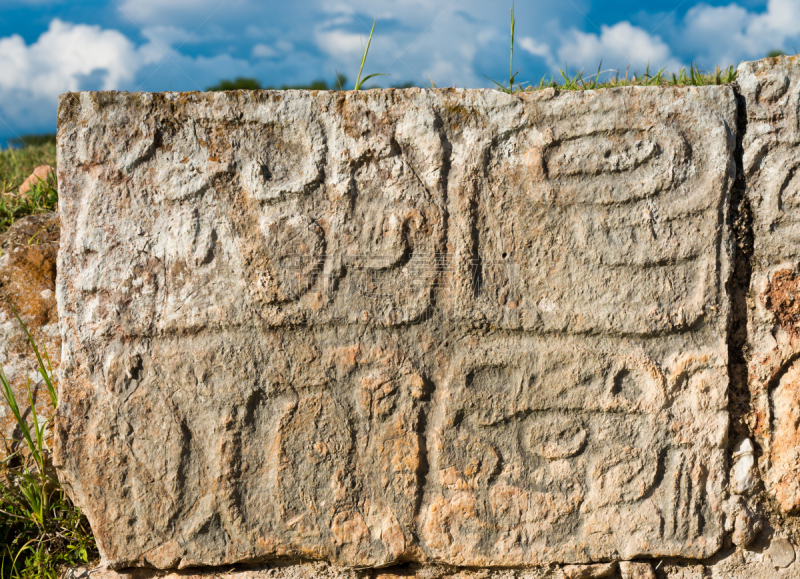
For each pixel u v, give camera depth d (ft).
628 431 5.72
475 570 5.86
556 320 5.65
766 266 5.66
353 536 5.76
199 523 5.77
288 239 5.64
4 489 6.43
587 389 5.69
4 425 6.43
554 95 5.54
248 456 5.75
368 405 5.72
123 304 5.68
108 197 5.64
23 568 6.27
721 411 5.64
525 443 5.76
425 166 5.61
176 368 5.71
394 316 5.68
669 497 5.72
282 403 5.75
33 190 8.84
